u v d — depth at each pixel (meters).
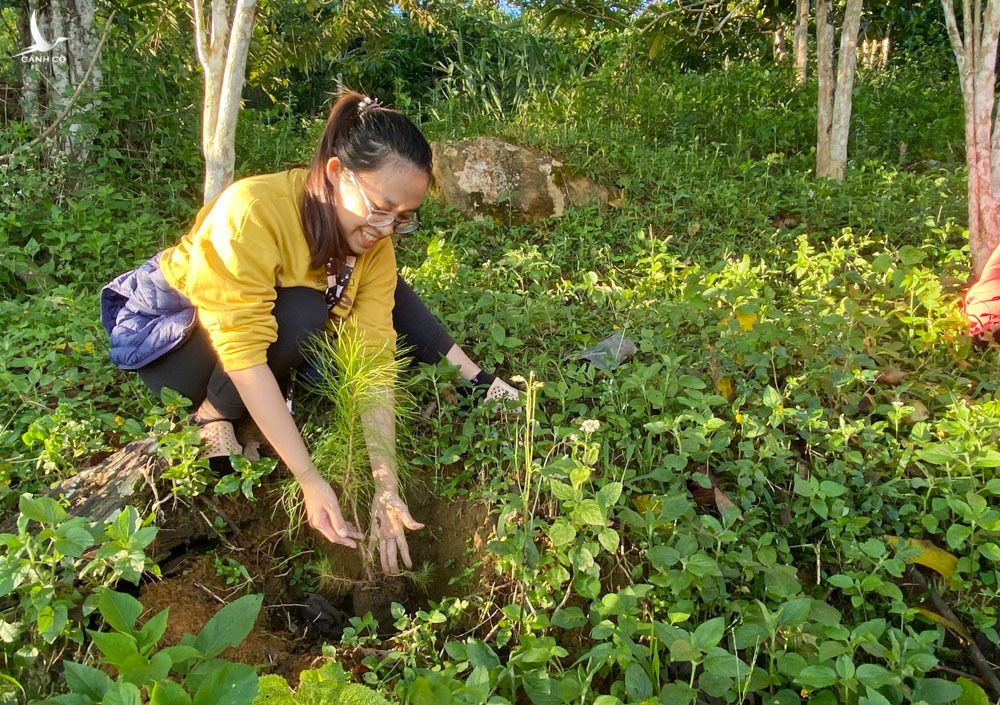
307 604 2.40
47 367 3.15
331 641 2.30
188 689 1.65
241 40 3.29
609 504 2.03
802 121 7.63
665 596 2.14
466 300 3.69
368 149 2.16
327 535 2.24
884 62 10.96
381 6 7.62
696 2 8.07
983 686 2.09
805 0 9.02
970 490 2.35
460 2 10.92
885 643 2.11
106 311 2.73
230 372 2.23
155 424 2.50
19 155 4.50
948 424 2.52
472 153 5.45
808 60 10.48
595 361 3.12
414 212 2.34
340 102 2.27
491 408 2.77
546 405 2.89
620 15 8.77
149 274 2.59
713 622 1.80
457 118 7.34
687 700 1.79
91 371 3.06
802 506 2.41
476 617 2.26
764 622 1.98
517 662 1.91
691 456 2.54
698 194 5.32
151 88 5.16
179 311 2.57
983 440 2.51
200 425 2.57
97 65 4.95
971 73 3.83
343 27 7.58
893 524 2.44
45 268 3.89
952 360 3.31
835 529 2.28
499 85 8.58
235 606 1.76
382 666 2.07
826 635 1.94
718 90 8.12
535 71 9.08
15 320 3.49
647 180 5.66
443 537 2.56
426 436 2.84
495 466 2.61
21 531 1.96
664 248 4.21
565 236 4.75
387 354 2.63
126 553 2.00
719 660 1.76
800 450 2.73
